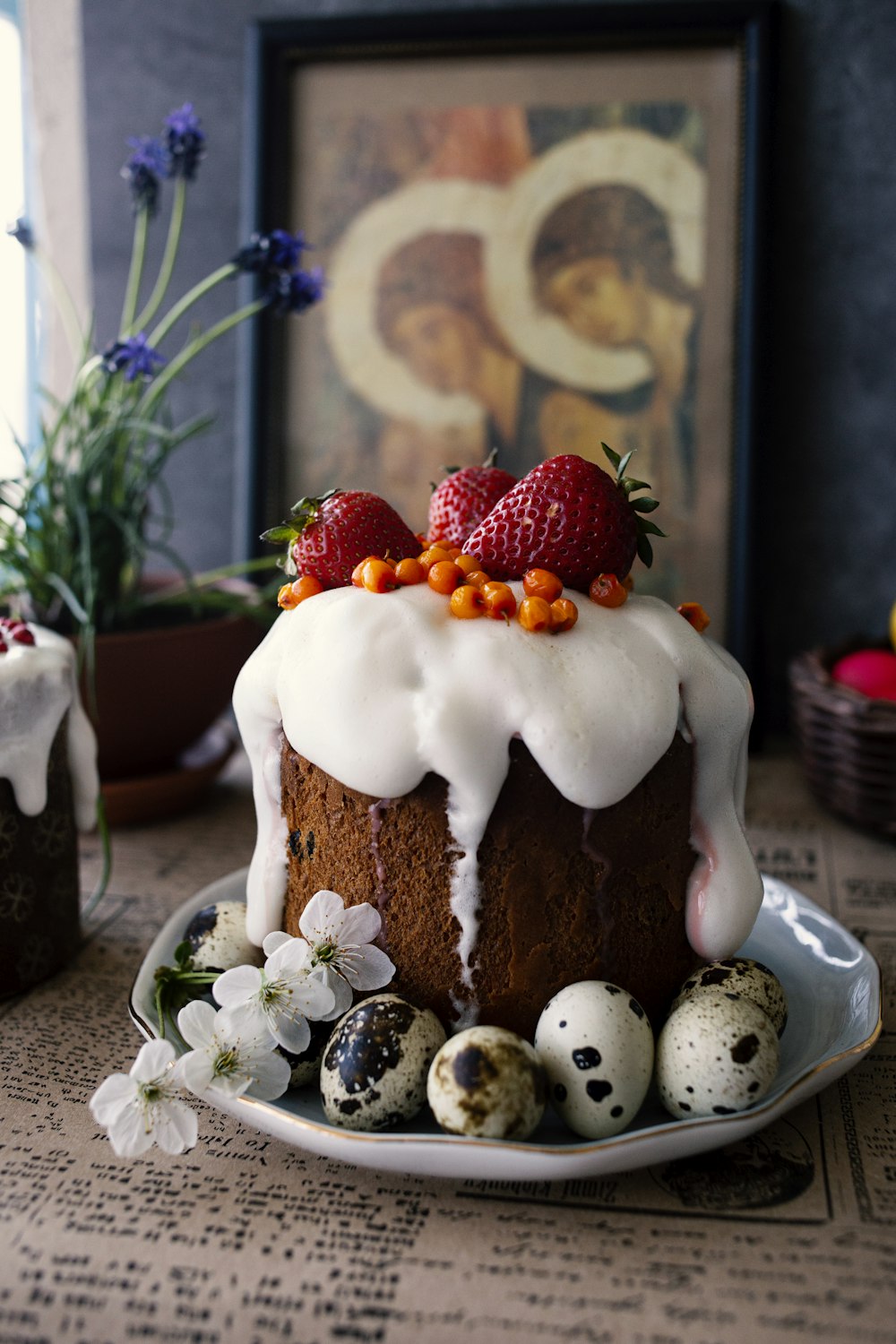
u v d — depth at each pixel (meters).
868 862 0.58
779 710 0.74
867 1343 0.36
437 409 0.71
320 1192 0.40
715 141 0.67
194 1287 0.37
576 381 0.70
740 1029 0.40
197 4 0.72
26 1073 0.45
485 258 0.70
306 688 0.42
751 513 0.68
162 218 0.75
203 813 0.64
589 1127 0.40
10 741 0.48
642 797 0.43
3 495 0.61
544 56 0.68
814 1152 0.42
